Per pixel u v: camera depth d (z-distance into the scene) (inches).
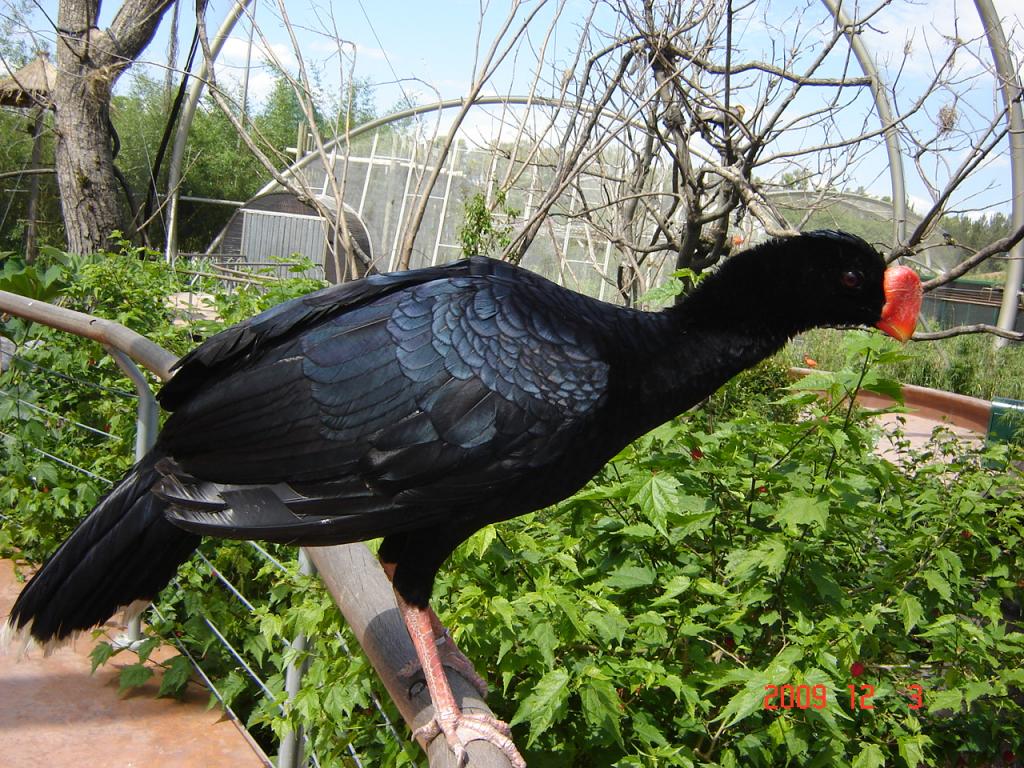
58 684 56.7
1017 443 86.0
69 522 72.6
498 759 31.0
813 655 38.7
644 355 38.6
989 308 270.5
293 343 36.2
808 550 42.7
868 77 83.7
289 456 34.9
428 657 33.5
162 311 93.7
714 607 41.5
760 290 39.6
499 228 117.3
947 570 48.2
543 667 36.9
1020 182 123.8
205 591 62.5
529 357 35.6
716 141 87.1
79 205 158.2
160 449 36.7
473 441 34.5
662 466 46.1
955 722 52.8
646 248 96.7
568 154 90.1
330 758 41.6
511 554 41.2
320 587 43.9
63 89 153.7
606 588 41.3
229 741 53.0
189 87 192.2
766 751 39.4
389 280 38.0
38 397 77.6
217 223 433.1
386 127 256.8
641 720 37.7
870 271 39.7
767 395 115.9
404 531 35.8
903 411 48.6
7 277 93.8
